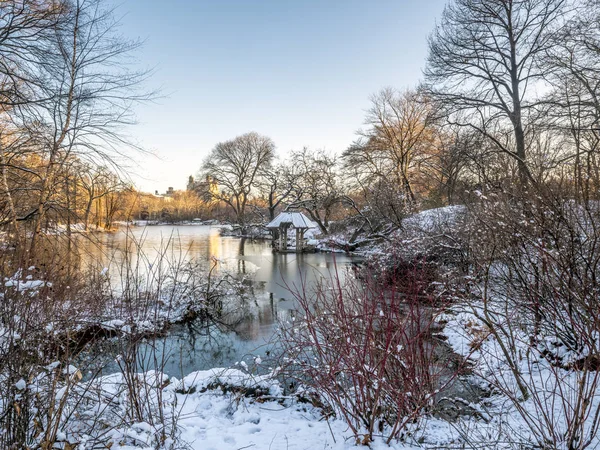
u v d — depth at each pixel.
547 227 4.30
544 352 4.35
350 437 2.93
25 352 2.43
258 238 35.53
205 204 49.28
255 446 2.93
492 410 3.37
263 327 8.27
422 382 3.04
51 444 2.12
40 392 2.35
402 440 2.87
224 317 9.14
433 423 3.21
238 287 11.16
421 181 26.67
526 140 10.71
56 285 3.77
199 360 6.35
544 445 2.44
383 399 3.15
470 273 6.51
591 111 8.95
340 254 22.25
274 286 12.73
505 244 5.16
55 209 8.90
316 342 3.55
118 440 2.61
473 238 6.94
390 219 18.09
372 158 27.52
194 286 9.34
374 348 3.12
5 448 2.17
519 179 6.48
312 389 3.81
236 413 3.68
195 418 3.53
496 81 14.93
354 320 3.49
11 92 7.68
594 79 9.59
